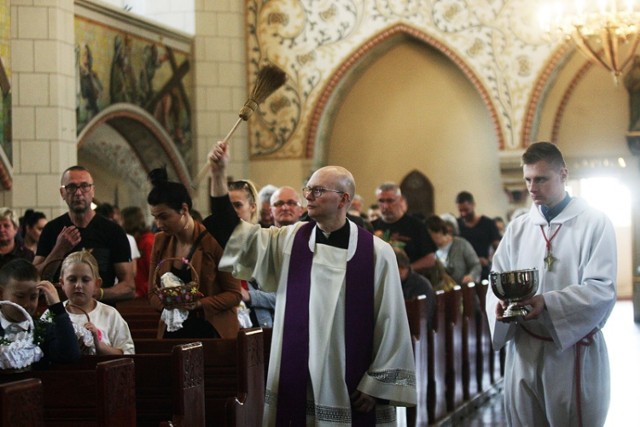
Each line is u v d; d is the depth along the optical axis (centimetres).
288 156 2006
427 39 1961
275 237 533
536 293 581
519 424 594
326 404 512
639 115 1884
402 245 1009
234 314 668
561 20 1614
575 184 2148
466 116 1994
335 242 527
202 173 512
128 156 1872
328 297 518
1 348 503
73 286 628
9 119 1408
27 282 537
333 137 2058
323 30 1995
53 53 1487
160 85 1825
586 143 1928
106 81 1653
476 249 1493
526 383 584
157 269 660
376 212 1426
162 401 550
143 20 1753
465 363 1096
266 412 521
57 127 1489
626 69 1872
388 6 1969
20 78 1479
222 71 1947
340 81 1995
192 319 658
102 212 1255
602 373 584
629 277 2328
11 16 1474
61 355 530
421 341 905
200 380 543
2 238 880
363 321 519
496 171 1978
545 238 584
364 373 518
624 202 2320
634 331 1700
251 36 2009
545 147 580
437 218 1228
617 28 1581
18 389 399
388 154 2031
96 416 505
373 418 522
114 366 474
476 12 1945
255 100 509
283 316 521
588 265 569
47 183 1483
